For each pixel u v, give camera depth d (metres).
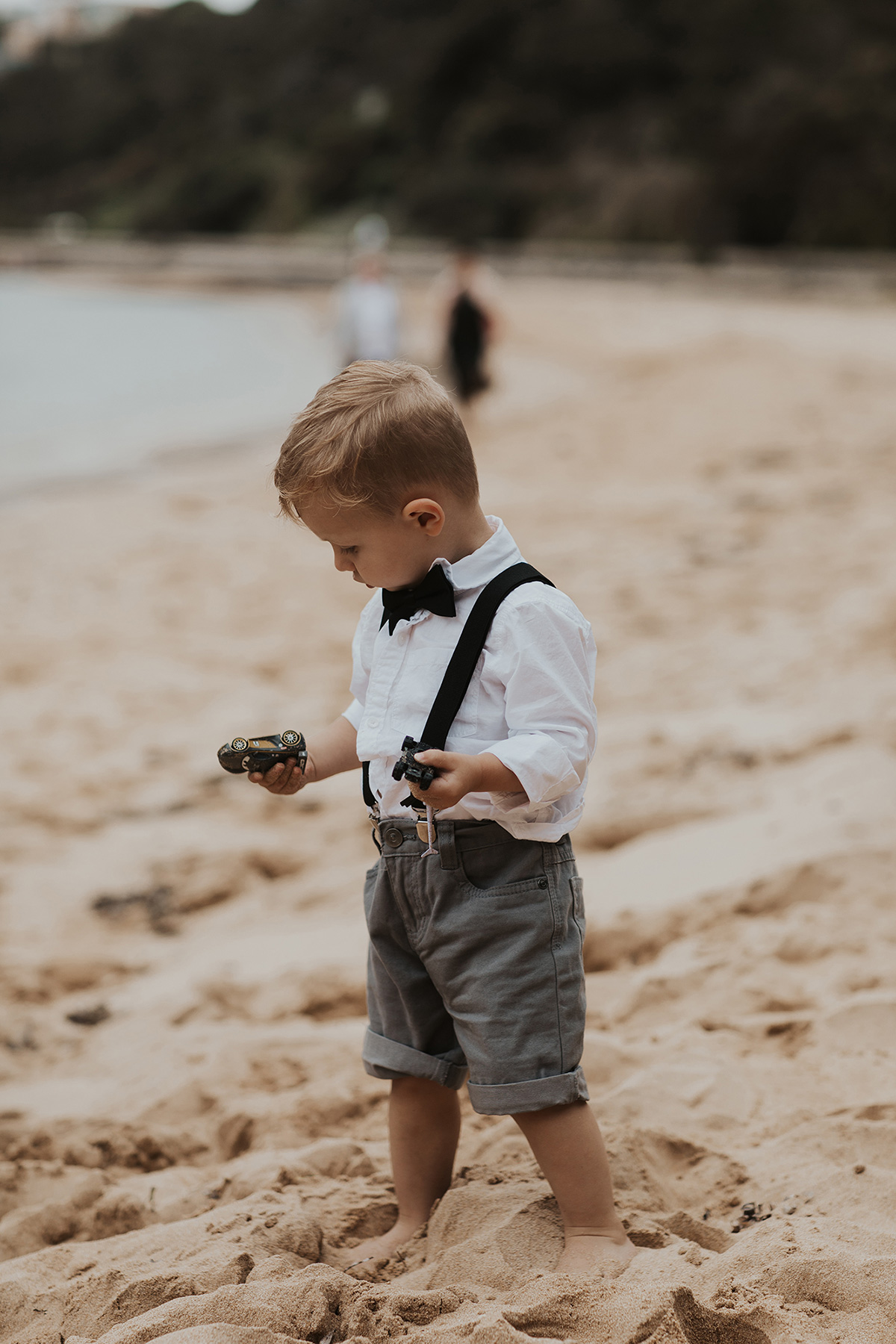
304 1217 2.10
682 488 10.00
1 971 3.58
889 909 3.21
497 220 62.66
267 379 21.05
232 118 96.44
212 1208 2.29
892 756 4.09
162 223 84.31
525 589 1.88
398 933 2.00
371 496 1.80
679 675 5.47
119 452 13.52
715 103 57.34
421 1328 1.74
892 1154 2.19
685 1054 2.61
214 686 6.07
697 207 50.31
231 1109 2.70
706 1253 1.90
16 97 119.81
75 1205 2.34
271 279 56.53
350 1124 2.62
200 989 3.33
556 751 1.81
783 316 29.36
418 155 71.00
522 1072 1.87
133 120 112.25
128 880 4.16
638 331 27.88
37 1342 1.80
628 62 65.38
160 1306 1.78
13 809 4.73
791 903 3.31
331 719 5.46
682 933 3.27
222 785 4.92
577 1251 1.90
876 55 50.62
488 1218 2.04
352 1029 3.05
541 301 38.00
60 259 71.81
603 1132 2.28
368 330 12.26
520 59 68.62
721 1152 2.27
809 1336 1.68
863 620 5.71
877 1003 2.70
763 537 7.99
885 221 43.41
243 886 4.13
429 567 1.89
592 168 61.44
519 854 1.91
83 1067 3.07
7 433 15.02
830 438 11.34
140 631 7.03
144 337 32.62
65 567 8.47
